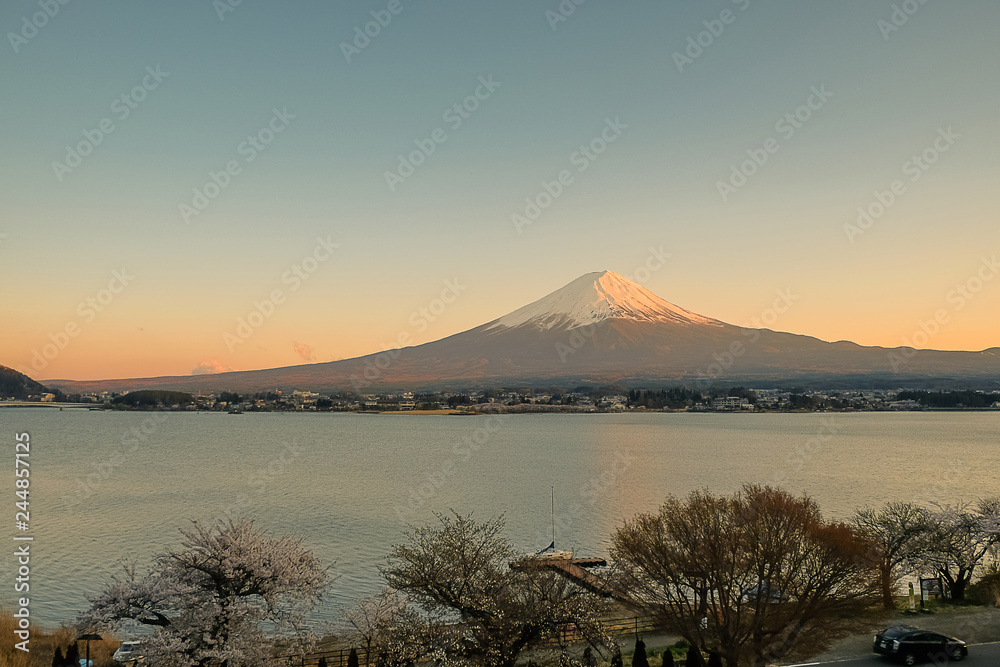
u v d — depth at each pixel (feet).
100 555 272.31
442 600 118.83
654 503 395.96
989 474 540.93
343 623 179.83
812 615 124.98
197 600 126.82
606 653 136.98
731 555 128.47
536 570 125.08
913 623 148.15
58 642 159.94
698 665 117.60
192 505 404.98
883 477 527.40
